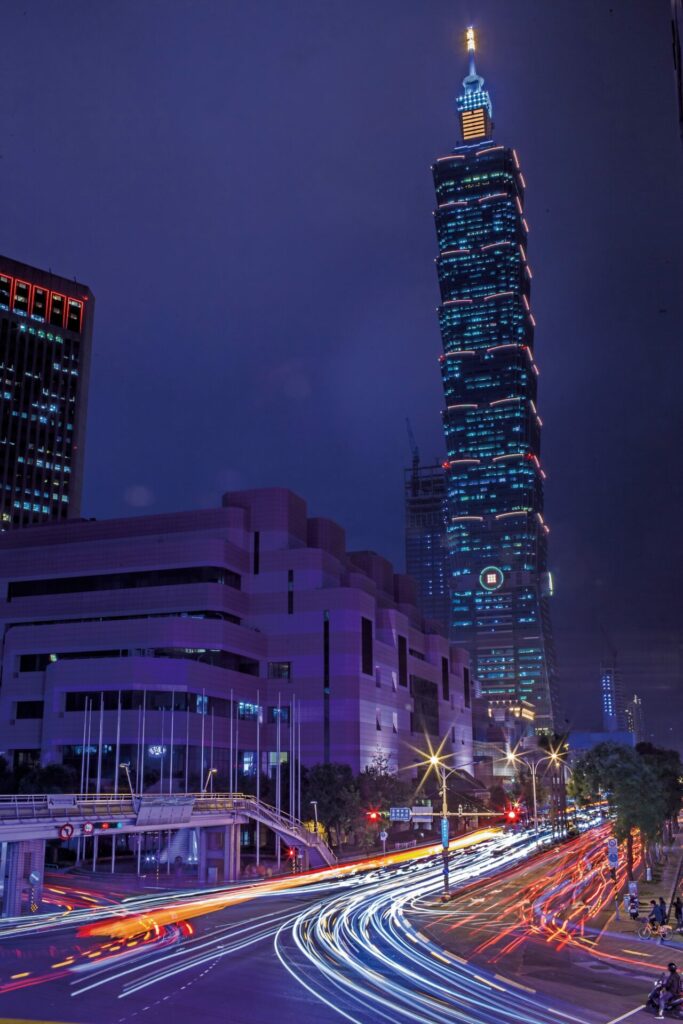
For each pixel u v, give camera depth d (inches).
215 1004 1259.8
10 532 6220.5
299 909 2417.6
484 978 1475.1
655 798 2994.6
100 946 1785.2
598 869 3631.9
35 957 1656.0
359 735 5536.4
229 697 5231.3
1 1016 1188.5
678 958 1675.7
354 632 5664.4
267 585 5846.5
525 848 4837.6
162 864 3818.9
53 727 4872.0
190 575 5575.8
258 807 3479.3
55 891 2866.6
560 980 1464.1
